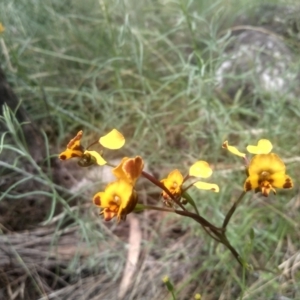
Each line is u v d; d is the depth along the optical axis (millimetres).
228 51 484
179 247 300
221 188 328
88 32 480
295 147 359
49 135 391
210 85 365
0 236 288
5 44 400
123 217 162
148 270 286
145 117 372
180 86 435
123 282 279
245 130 374
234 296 264
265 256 285
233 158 359
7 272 279
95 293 276
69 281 284
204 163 178
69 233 311
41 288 275
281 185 166
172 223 322
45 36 462
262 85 434
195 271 281
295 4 509
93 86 405
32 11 472
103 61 454
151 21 531
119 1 441
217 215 296
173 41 502
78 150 167
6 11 449
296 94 421
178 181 177
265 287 259
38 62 457
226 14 525
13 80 384
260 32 488
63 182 335
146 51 456
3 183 320
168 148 374
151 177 168
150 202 344
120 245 303
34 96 399
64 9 502
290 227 300
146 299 269
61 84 446
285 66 445
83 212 326
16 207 320
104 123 395
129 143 379
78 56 462
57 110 388
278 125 364
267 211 313
